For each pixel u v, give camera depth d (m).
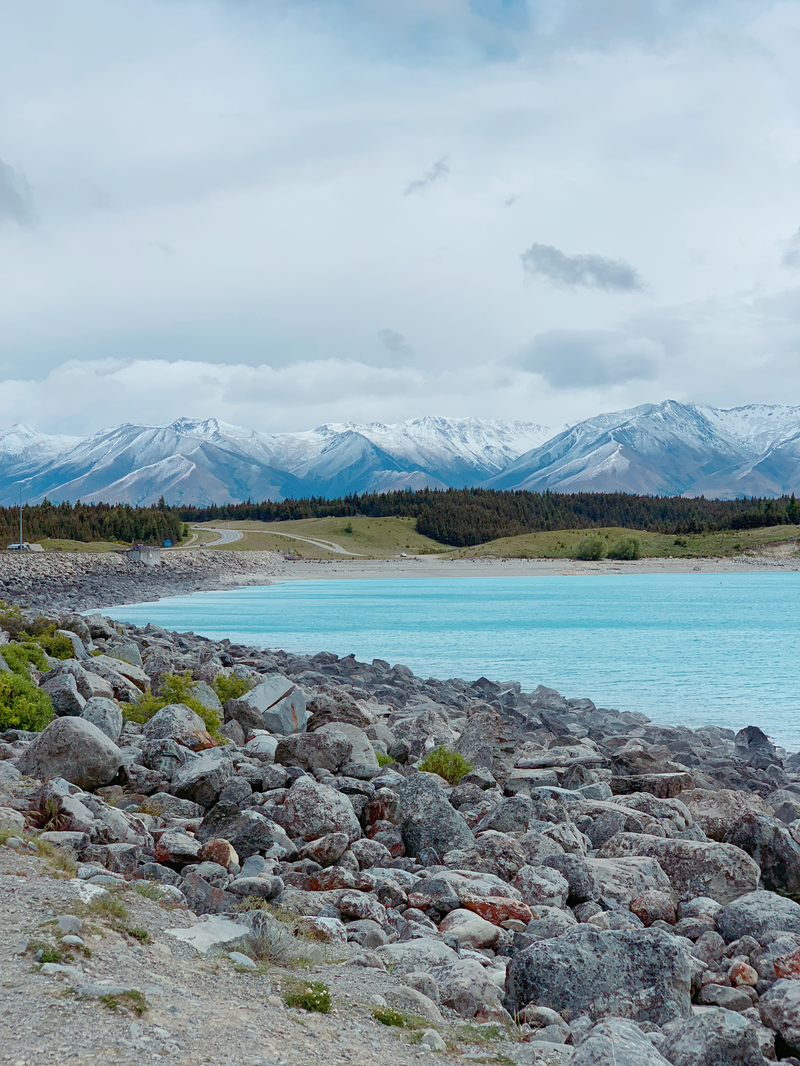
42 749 16.06
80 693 24.69
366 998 8.39
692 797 19.39
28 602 98.81
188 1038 6.66
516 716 37.25
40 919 8.51
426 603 115.50
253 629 80.75
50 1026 6.45
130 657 38.19
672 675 53.56
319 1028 7.40
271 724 26.53
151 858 12.70
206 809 16.47
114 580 143.88
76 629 39.56
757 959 10.68
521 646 67.56
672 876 13.93
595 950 9.66
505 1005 9.48
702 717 41.00
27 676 24.73
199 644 54.44
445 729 29.47
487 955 11.02
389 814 16.72
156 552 179.12
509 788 22.44
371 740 26.00
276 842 14.02
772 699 45.62
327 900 11.77
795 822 19.12
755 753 31.66
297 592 143.38
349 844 14.90
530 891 12.68
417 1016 8.17
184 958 8.44
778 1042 9.13
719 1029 7.79
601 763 24.61
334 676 45.91
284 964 9.02
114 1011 6.80
